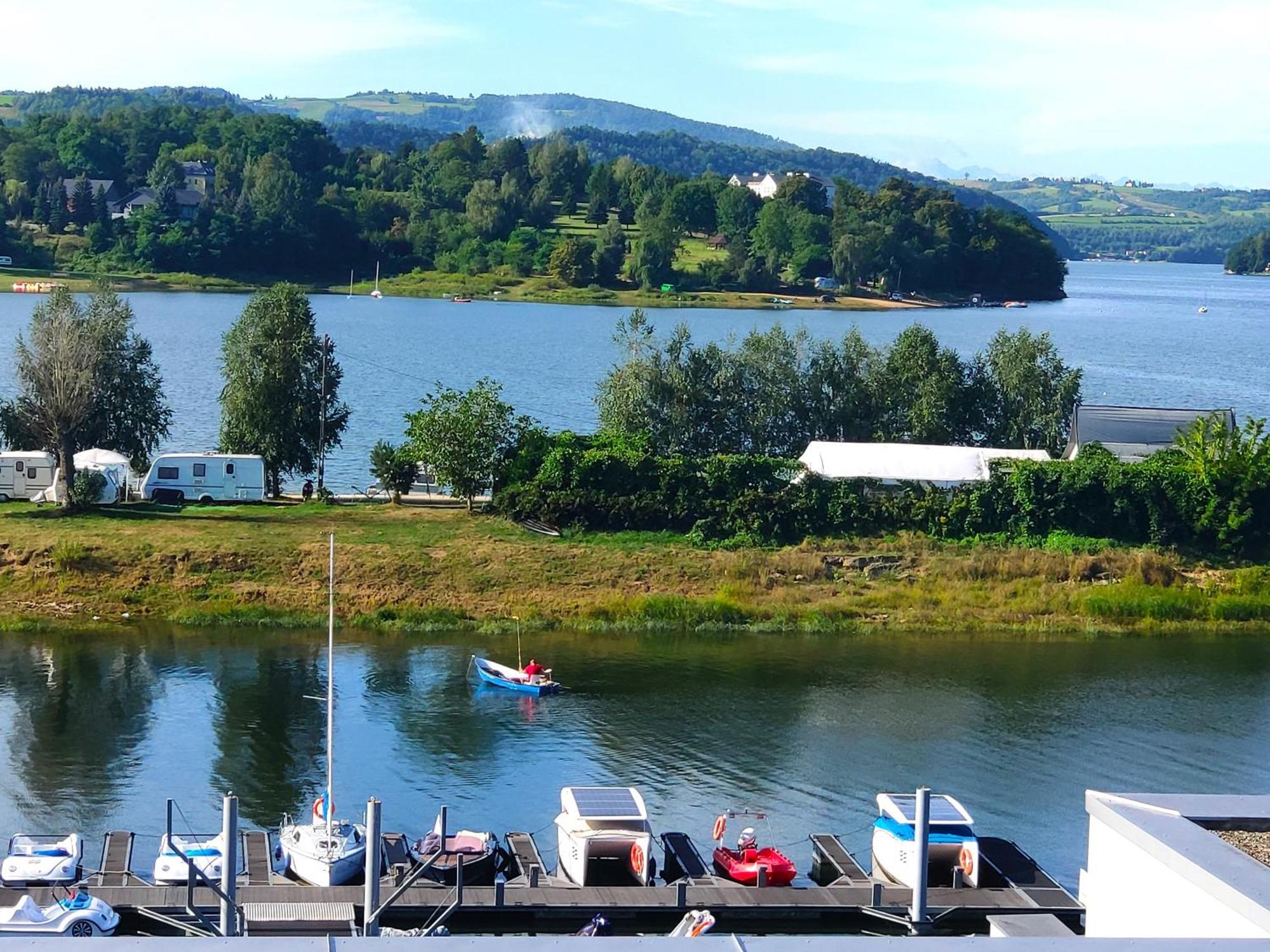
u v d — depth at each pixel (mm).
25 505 74688
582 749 49438
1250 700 56719
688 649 61062
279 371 81062
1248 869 19516
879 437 88438
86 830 41906
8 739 48906
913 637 63875
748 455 80875
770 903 37094
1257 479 73625
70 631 60281
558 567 67938
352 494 85438
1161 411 87438
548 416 122000
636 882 38312
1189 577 71000
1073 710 54938
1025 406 89250
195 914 33094
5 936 15336
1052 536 73625
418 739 49969
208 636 60438
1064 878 40656
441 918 33781
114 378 81625
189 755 48000
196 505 76812
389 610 63250
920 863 36531
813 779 47438
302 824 41250
